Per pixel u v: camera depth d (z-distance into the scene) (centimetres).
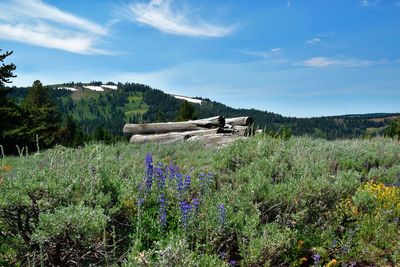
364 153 873
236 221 371
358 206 476
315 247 380
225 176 595
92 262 332
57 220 275
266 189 459
